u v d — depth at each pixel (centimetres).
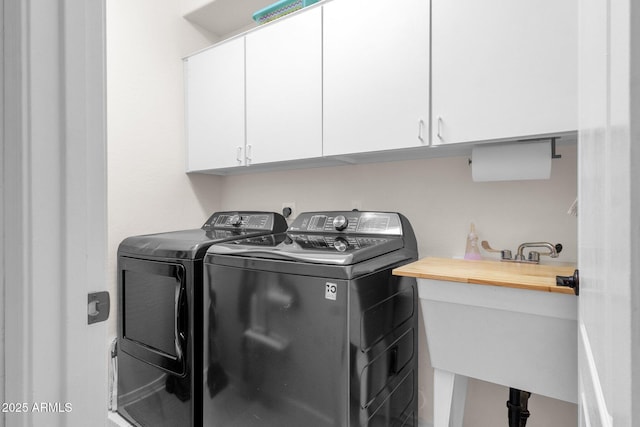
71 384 54
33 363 51
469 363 121
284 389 125
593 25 49
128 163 214
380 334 134
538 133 118
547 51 116
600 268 41
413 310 168
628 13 26
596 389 44
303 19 176
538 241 152
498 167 137
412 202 187
